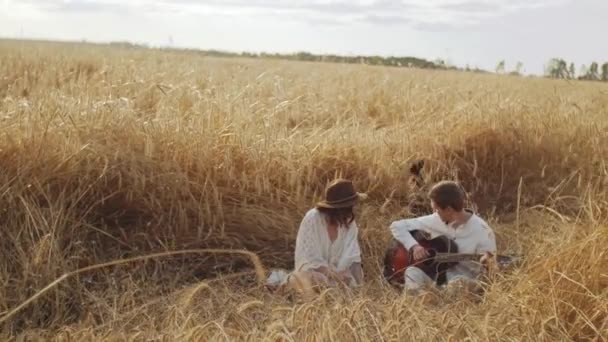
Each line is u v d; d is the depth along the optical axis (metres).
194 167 8.19
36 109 8.12
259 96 11.40
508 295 5.83
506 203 9.30
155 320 5.92
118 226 7.58
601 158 9.71
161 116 8.80
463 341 5.21
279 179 8.37
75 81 13.36
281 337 5.15
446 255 6.97
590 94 14.58
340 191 6.91
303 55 35.88
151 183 7.81
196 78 13.77
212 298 6.27
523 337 5.27
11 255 6.75
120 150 7.88
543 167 9.61
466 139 9.77
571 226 7.18
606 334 5.38
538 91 15.89
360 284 6.71
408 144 9.54
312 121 11.52
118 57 19.09
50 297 6.41
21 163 7.48
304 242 6.88
